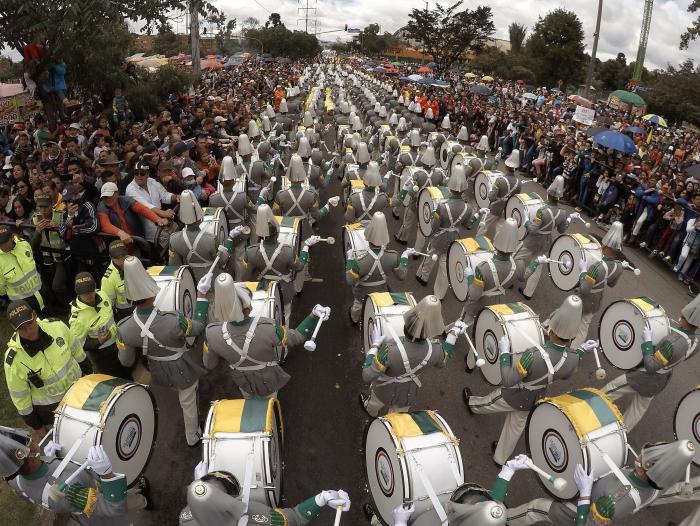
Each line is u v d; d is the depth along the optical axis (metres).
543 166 18.23
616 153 15.24
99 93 17.05
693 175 12.23
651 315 6.41
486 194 12.37
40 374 4.72
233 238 7.59
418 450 4.04
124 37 16.92
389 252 7.08
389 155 14.16
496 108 25.72
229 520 3.04
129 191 8.49
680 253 11.58
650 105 40.41
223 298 4.51
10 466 3.43
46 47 10.42
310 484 5.63
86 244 7.67
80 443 3.87
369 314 6.31
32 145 12.89
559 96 43.69
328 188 15.64
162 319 5.03
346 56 106.56
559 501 4.48
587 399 4.84
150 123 16.20
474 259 7.60
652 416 7.17
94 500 3.59
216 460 3.89
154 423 4.89
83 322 5.41
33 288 6.91
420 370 5.04
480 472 5.96
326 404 6.78
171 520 5.11
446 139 16.62
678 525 5.49
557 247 9.35
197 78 23.70
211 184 11.65
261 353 4.84
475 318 7.10
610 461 4.14
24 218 8.63
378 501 4.52
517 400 5.41
